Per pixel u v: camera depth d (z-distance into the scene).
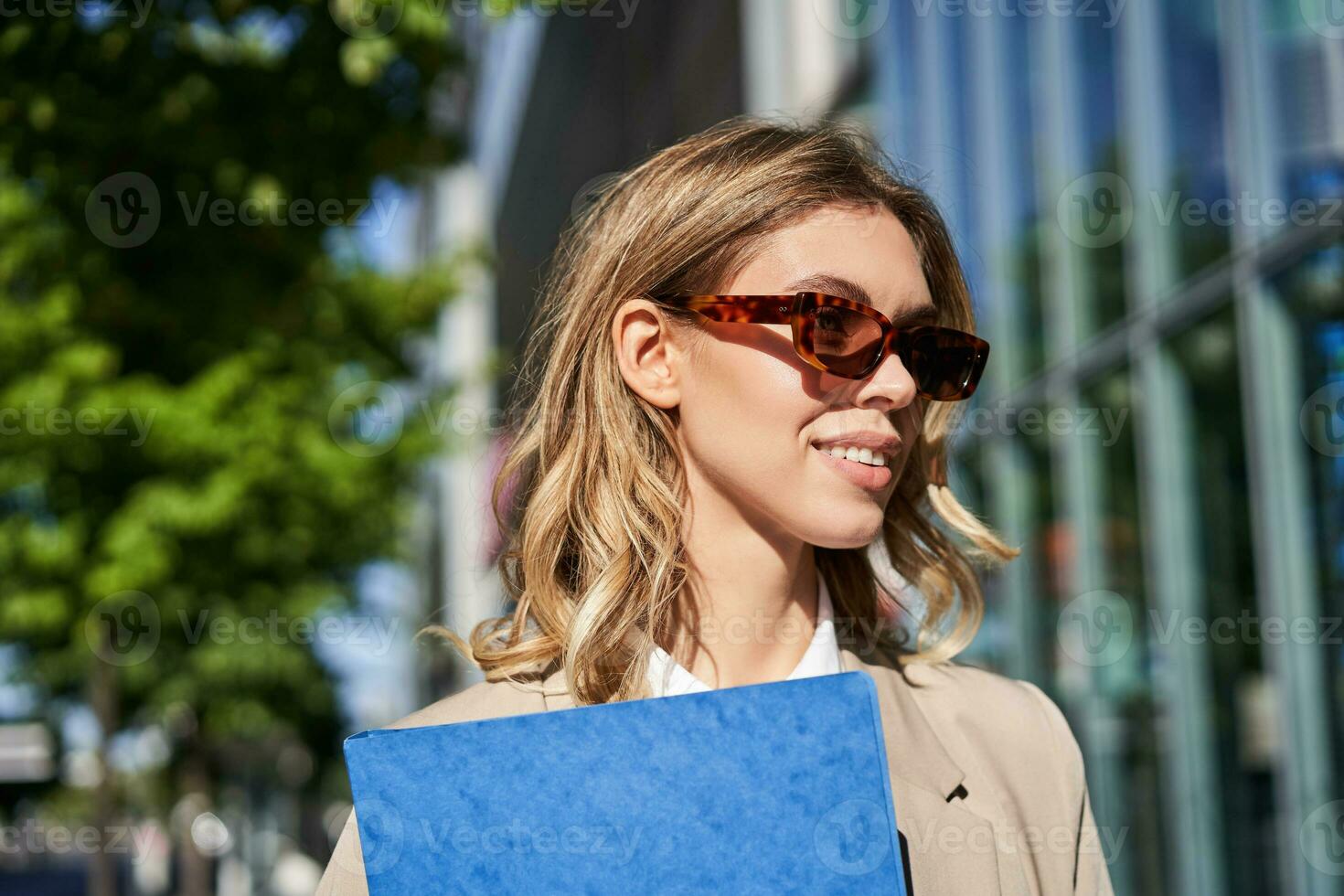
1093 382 6.84
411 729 1.11
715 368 1.32
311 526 8.80
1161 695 5.98
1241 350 5.19
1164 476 6.00
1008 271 8.09
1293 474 4.91
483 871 1.09
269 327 6.67
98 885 7.83
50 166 5.45
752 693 1.11
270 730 10.70
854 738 1.09
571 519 1.40
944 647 1.56
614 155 18.00
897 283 1.34
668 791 1.10
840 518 1.28
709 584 1.38
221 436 8.02
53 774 10.41
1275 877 4.94
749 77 11.45
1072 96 7.02
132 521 7.99
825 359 1.26
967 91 8.70
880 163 1.55
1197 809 5.59
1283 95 4.86
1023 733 1.49
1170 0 5.80
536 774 1.10
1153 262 6.12
